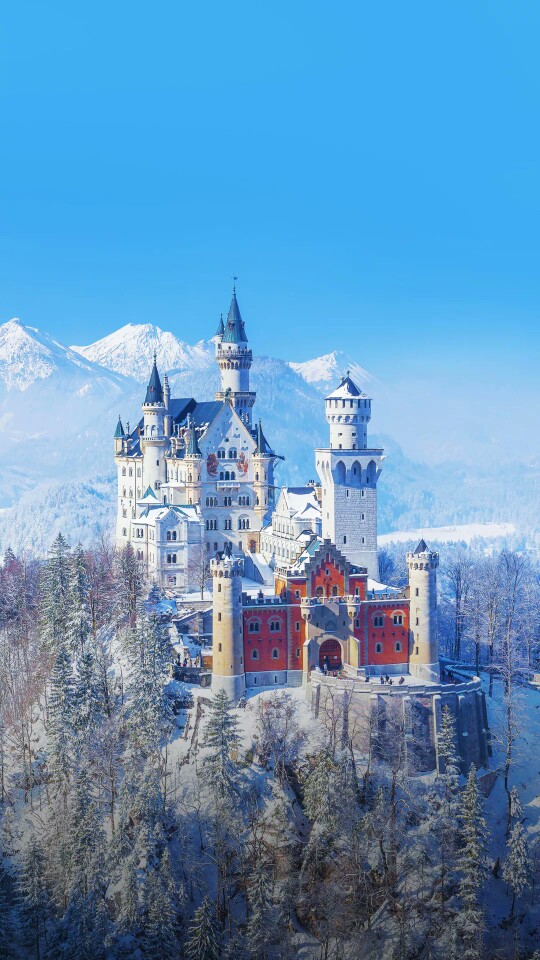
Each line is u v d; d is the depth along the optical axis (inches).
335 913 5797.2
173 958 5541.3
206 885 5925.2
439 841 6107.3
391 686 6712.6
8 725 7012.8
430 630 7091.5
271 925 5644.7
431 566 7057.1
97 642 7559.1
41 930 5634.8
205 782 6225.4
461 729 6825.8
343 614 7091.5
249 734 6619.1
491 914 5969.5
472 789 5920.3
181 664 7313.0
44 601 7819.9
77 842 5797.2
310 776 6136.8
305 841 6112.2
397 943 5708.7
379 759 6589.6
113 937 5610.2
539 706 7598.4
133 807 6053.2
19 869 5895.7
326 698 6796.3
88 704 6594.5
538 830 6466.5
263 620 7091.5
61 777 6338.6
